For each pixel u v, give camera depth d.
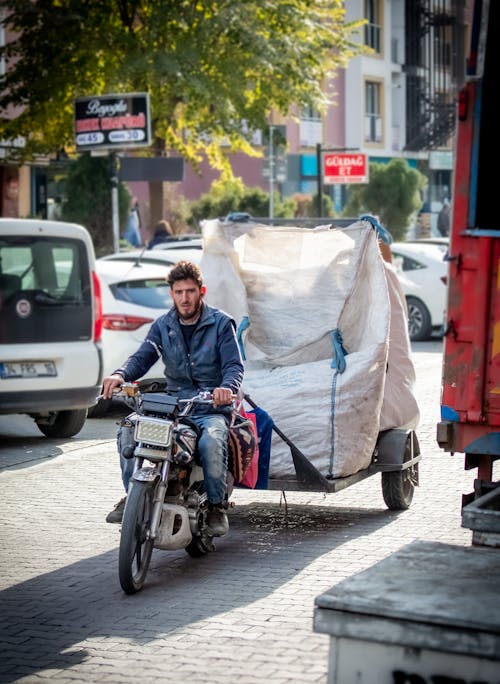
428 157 67.38
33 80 36.19
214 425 9.47
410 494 11.97
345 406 11.01
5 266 14.68
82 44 35.59
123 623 8.36
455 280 8.59
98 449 15.27
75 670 7.44
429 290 28.61
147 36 35.50
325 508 12.04
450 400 8.67
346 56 39.62
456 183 8.50
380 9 64.81
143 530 9.05
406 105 67.12
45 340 14.93
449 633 5.74
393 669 5.89
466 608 5.90
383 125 65.44
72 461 14.48
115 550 10.43
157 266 18.58
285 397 11.10
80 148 29.39
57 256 15.11
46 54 35.91
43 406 14.86
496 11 8.16
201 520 9.52
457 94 8.38
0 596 9.07
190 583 9.37
